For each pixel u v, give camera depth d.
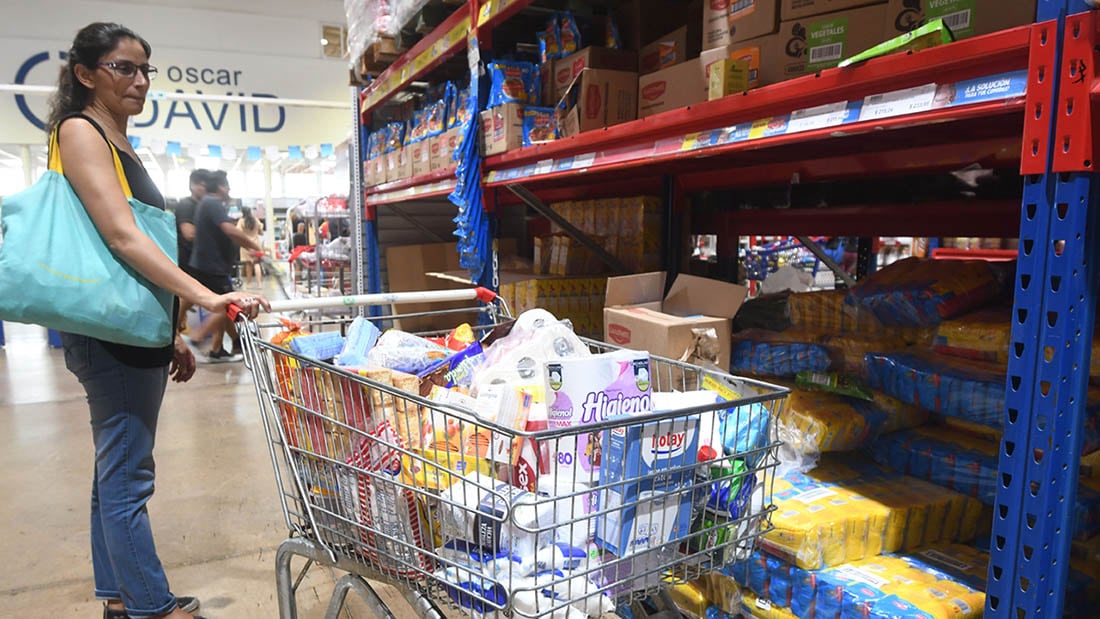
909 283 1.63
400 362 1.17
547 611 0.80
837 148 1.80
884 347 1.58
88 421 3.53
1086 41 0.76
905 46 0.98
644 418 0.85
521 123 2.19
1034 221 0.83
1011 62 0.86
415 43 3.34
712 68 1.38
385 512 1.00
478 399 1.03
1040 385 0.84
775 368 1.69
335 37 7.76
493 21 2.19
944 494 1.40
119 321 1.48
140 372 1.59
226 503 2.51
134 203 1.55
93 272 1.45
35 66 6.48
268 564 2.09
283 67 7.36
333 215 5.95
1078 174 0.78
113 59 1.56
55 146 1.50
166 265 1.43
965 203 1.88
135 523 1.61
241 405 3.82
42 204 1.45
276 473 1.20
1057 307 0.81
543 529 0.79
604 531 0.88
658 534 0.93
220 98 4.68
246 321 1.25
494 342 1.27
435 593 0.96
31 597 1.92
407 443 0.97
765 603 1.32
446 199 4.65
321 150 6.46
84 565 2.09
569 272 2.75
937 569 1.26
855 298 1.72
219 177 4.62
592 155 1.76
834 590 1.19
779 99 1.19
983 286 1.57
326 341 1.21
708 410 0.89
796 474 1.50
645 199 2.45
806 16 1.37
